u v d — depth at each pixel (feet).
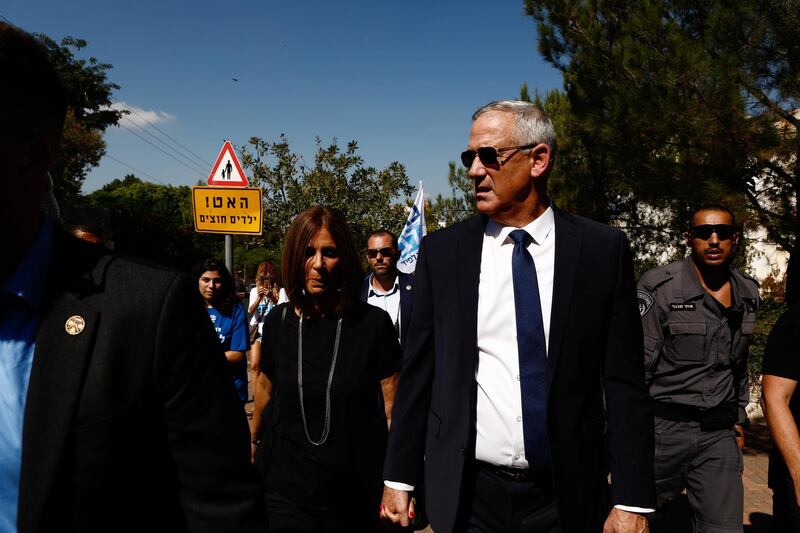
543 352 6.54
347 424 8.25
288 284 8.70
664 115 19.97
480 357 6.84
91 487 3.16
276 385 8.60
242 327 15.26
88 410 3.19
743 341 10.56
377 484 8.45
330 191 40.65
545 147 6.75
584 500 6.33
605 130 22.57
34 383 3.18
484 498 6.75
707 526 10.35
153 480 3.48
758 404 21.54
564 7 24.14
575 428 6.33
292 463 8.23
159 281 3.53
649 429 6.39
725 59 19.13
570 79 25.30
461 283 6.91
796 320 7.22
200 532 3.48
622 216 36.47
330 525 8.20
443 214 55.47
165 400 3.47
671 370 10.59
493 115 6.81
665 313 10.61
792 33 18.66
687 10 21.45
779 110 19.80
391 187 42.16
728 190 19.65
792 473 6.88
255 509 3.68
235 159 22.44
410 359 7.18
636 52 21.52
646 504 6.14
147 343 3.37
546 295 6.72
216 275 14.92
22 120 3.08
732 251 10.73
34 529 3.03
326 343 8.49
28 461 3.09
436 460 6.76
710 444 10.41
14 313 3.31
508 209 6.79
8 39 3.06
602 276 6.47
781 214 20.29
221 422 3.62
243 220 22.50
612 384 6.48
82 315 3.30
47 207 5.84
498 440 6.60
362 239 41.86
